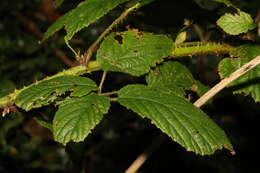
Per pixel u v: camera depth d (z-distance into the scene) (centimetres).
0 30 160
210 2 70
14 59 146
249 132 125
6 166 132
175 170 121
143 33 66
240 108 108
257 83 66
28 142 133
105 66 64
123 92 61
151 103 60
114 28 67
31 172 133
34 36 156
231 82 67
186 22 71
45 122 67
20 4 165
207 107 90
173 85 67
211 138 59
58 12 159
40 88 61
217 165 126
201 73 96
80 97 60
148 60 64
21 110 66
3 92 74
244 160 127
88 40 142
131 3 67
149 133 121
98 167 129
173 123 59
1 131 125
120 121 108
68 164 134
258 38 69
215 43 69
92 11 63
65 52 136
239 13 66
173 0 70
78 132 58
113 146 127
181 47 68
